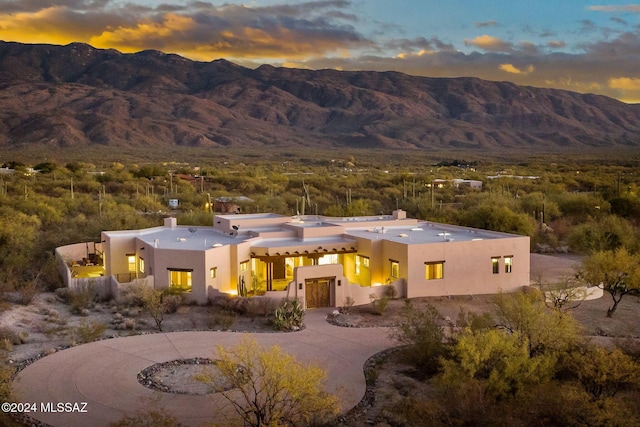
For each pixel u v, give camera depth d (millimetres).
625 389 19188
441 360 19141
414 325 23938
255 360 20844
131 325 26344
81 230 48094
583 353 20609
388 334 26078
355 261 36750
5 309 27062
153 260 31719
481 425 16812
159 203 74062
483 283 34219
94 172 119438
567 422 16594
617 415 16078
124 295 30562
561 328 21156
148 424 16188
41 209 56250
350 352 23594
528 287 34250
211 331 26125
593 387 18812
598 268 30953
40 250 40438
